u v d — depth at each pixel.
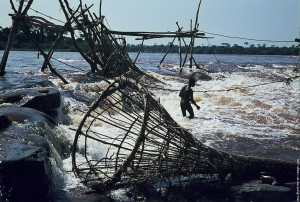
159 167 7.36
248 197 7.09
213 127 13.02
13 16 18.17
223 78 29.55
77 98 15.62
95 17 21.39
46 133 8.52
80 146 9.36
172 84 23.55
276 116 15.34
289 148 10.55
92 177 7.73
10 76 19.67
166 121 7.48
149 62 52.00
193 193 7.28
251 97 20.36
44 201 6.59
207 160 7.58
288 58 99.25
